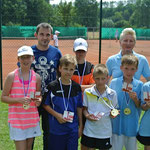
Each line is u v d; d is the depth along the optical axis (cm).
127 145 353
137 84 348
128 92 327
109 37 3097
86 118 346
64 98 326
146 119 334
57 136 321
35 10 3844
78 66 374
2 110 608
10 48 2142
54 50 371
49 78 363
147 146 340
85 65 377
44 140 334
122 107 346
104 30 3100
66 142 324
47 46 369
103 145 334
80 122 340
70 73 323
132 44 375
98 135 333
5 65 1375
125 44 376
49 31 362
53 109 326
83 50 371
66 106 324
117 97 351
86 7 3641
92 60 1705
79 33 2791
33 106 321
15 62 1492
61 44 2492
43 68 359
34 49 365
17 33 2567
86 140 339
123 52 382
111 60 387
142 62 377
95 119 321
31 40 2562
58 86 328
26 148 332
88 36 2973
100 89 341
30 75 325
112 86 360
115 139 351
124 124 344
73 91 331
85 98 345
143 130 334
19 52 320
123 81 355
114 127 349
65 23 3177
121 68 347
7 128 511
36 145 445
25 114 315
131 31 375
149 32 3145
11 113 317
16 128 311
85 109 347
